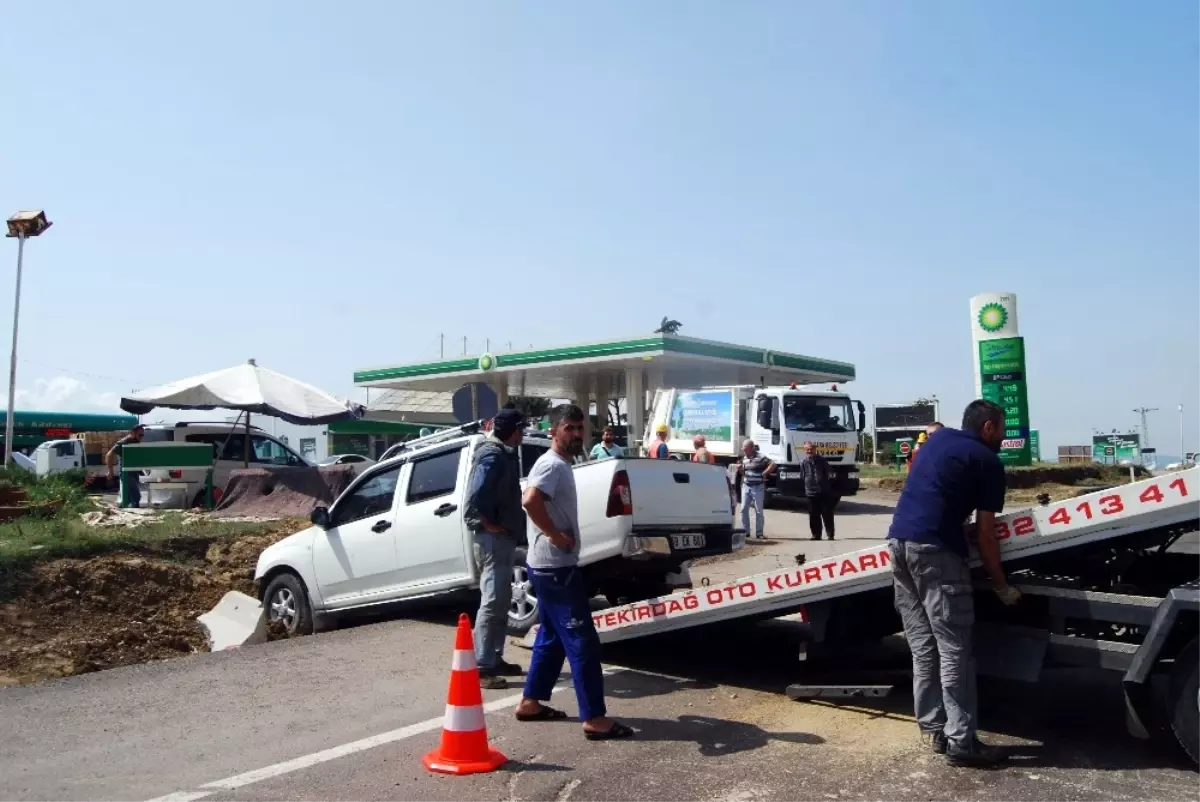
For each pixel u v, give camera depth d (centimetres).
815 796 493
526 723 628
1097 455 3569
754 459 1795
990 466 539
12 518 1516
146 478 1916
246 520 1662
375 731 612
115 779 523
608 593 957
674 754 562
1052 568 611
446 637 901
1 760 556
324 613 999
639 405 3475
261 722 632
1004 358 3098
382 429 4497
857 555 629
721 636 875
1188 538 614
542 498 591
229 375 2052
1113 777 517
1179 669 521
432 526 905
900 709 658
